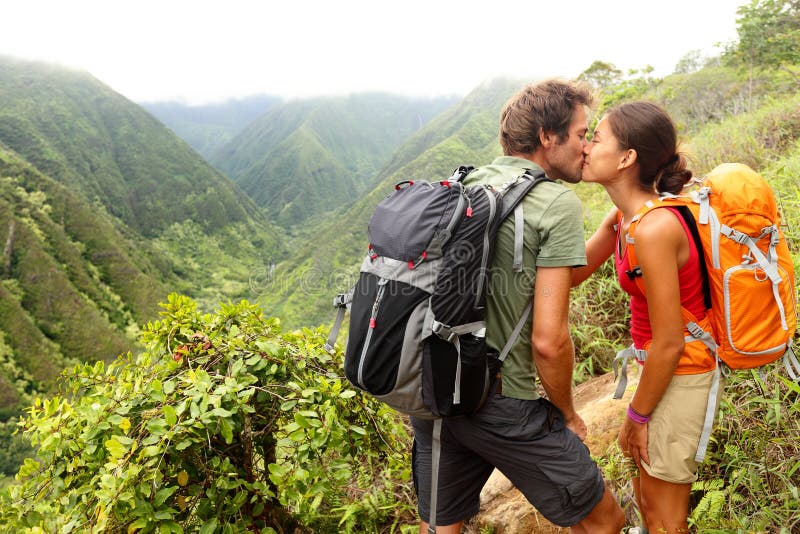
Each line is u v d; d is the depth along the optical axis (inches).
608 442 87.9
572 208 53.7
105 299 4037.9
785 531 56.2
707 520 63.7
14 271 3661.4
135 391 67.7
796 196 118.1
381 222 58.3
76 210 4704.7
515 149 62.1
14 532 65.2
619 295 131.1
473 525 86.1
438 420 57.4
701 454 56.1
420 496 67.6
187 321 81.7
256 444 78.5
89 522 60.7
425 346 52.5
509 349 55.4
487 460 60.5
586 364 122.2
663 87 616.1
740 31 437.1
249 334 79.7
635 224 55.2
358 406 75.9
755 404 76.1
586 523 60.8
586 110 61.1
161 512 60.5
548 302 52.9
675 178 58.1
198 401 65.5
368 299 55.7
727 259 52.6
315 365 78.5
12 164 4734.3
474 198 54.1
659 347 54.5
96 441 64.7
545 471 56.5
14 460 2079.2
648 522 62.3
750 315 52.7
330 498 95.1
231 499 68.8
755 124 207.8
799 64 395.5
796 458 64.9
